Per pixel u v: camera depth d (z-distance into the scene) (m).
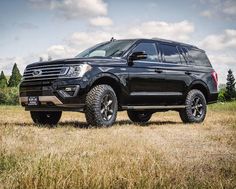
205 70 9.88
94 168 3.12
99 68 7.39
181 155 4.25
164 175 3.07
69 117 11.23
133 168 3.17
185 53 9.52
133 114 9.82
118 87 7.77
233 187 2.81
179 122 9.68
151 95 8.36
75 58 7.45
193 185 2.88
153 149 4.33
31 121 9.20
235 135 6.11
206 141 5.60
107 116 7.53
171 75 8.84
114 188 2.77
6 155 3.77
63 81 7.17
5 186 2.75
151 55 8.59
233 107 19.16
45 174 2.86
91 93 7.27
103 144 4.98
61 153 4.08
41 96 7.38
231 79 52.91
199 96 9.45
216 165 3.65
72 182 2.74
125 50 8.10
